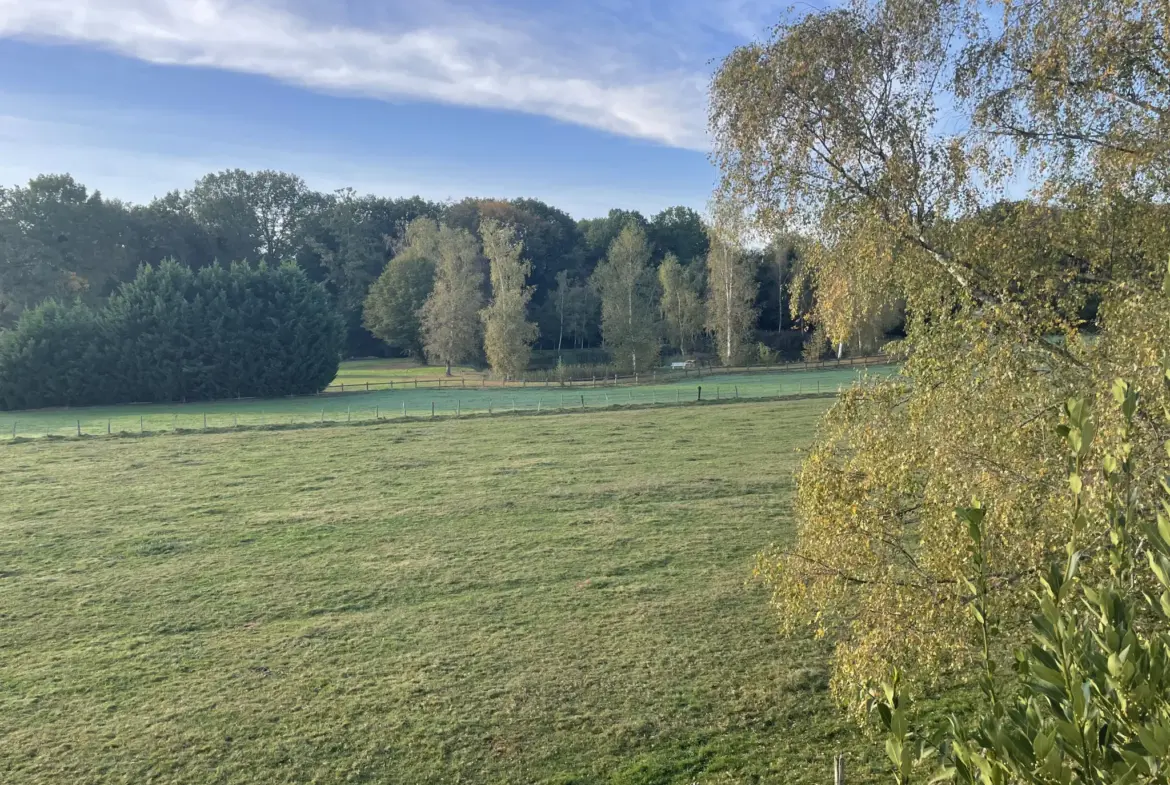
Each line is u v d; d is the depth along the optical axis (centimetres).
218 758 1261
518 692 1457
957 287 1212
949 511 912
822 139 1330
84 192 9388
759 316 9025
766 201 1395
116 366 6744
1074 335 984
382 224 12031
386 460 3772
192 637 1745
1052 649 273
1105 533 631
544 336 10250
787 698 1402
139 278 7062
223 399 7094
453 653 1633
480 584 2042
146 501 3000
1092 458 731
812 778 1160
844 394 1169
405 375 8831
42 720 1387
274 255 11950
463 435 4503
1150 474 624
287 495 3078
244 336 7119
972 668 1387
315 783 1192
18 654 1666
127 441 4459
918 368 1070
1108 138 1165
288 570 2183
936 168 1274
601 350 9594
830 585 1030
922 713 1280
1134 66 1112
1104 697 265
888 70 1310
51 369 6519
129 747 1295
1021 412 929
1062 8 1135
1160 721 249
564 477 3278
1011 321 991
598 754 1255
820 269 1427
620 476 3259
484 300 9388
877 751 1220
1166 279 313
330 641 1708
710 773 1193
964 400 973
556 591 1972
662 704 1400
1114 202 1180
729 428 4459
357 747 1288
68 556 2334
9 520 2736
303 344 7325
